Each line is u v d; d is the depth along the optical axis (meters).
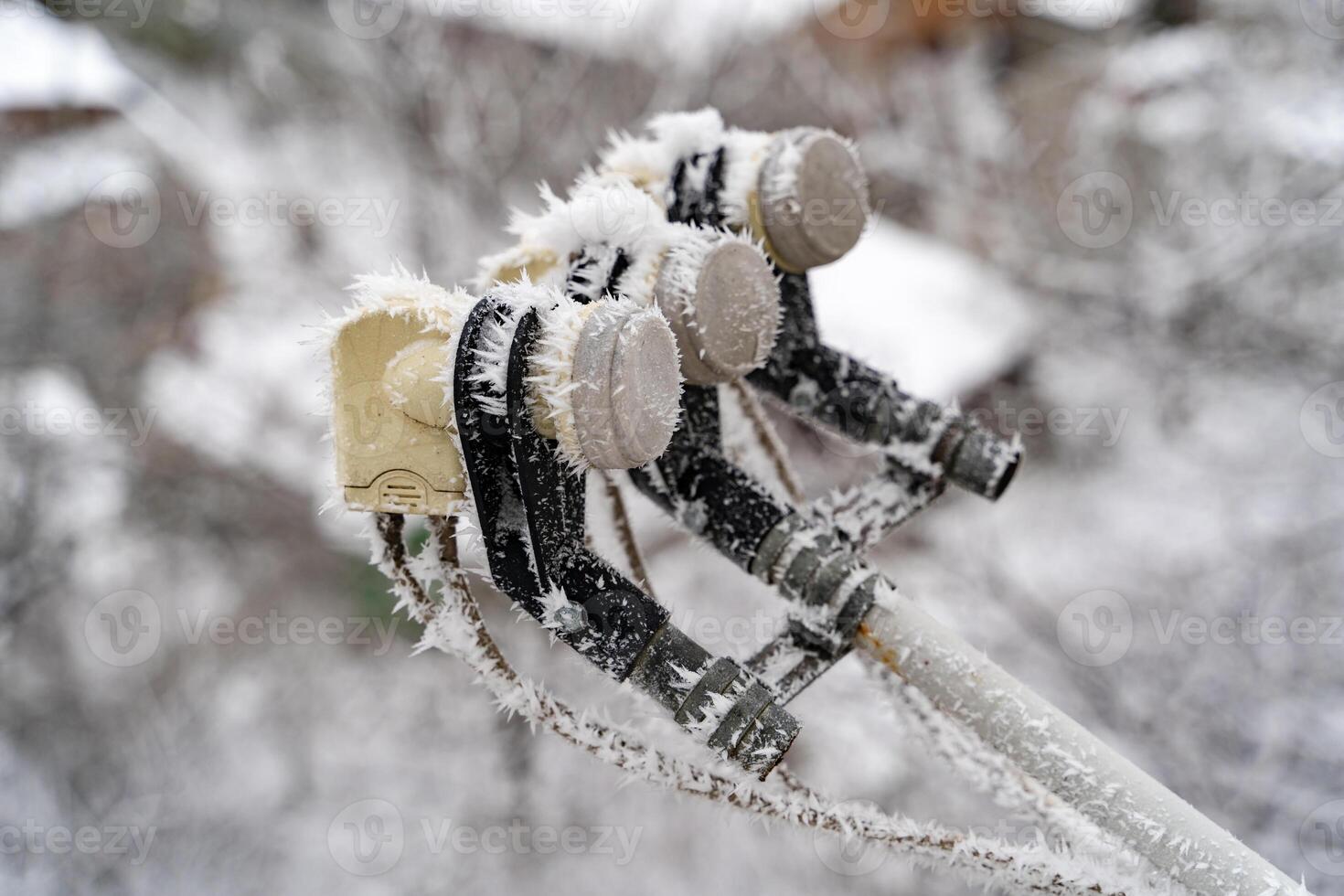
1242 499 6.04
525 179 6.65
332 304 6.89
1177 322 6.62
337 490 0.88
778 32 6.81
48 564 6.58
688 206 1.13
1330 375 6.21
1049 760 0.99
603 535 1.27
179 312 7.19
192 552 6.68
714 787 0.98
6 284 6.96
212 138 7.31
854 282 7.29
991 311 6.97
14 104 7.22
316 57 6.84
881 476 1.29
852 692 4.94
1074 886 1.00
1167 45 6.82
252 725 6.15
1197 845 0.95
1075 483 6.51
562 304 0.77
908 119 7.22
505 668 0.97
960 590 5.77
